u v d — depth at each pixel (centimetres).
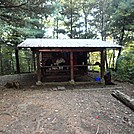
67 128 425
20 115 513
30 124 450
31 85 1030
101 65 1101
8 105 610
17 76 1464
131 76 1175
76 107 591
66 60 1286
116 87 952
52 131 409
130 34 1564
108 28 1684
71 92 833
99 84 1056
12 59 2070
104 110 563
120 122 467
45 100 680
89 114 525
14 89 905
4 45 1645
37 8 894
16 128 427
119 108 585
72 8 2189
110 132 406
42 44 997
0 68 1984
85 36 2134
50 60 1256
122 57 1378
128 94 781
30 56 2111
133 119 488
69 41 1177
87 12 2284
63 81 1127
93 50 1058
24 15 970
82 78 1298
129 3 1381
